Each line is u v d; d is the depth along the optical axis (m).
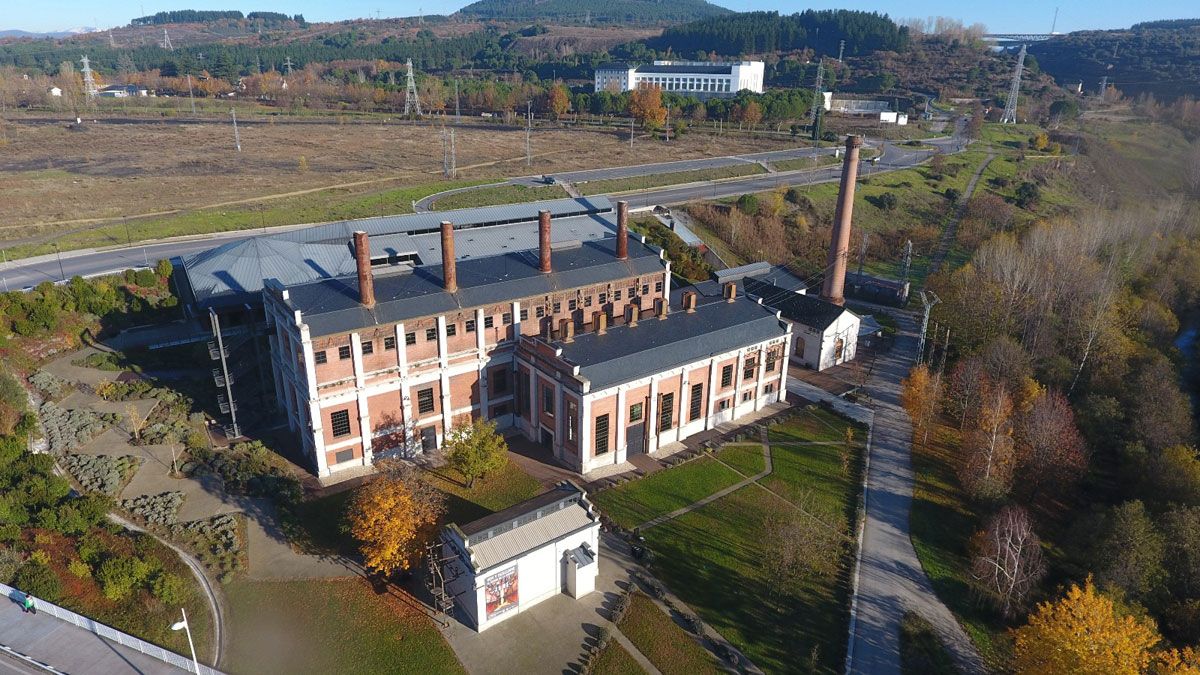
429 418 61.25
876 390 78.06
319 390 54.53
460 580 43.62
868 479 61.19
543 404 62.19
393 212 119.31
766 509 56.09
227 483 54.44
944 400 73.38
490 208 90.81
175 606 42.38
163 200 121.19
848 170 88.06
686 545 51.56
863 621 45.56
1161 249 109.81
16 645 38.94
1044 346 79.50
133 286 81.06
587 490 57.28
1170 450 59.00
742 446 65.50
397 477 47.97
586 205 95.19
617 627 43.97
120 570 42.56
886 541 53.41
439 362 59.84
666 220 119.44
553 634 43.25
